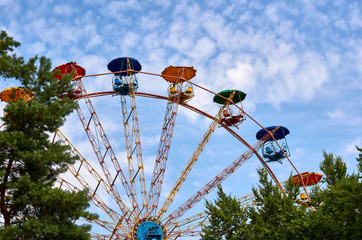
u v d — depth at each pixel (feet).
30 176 124.77
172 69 255.29
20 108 124.47
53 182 128.16
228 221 181.16
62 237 116.78
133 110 243.81
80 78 240.12
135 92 258.37
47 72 143.54
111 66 251.80
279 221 162.91
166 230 244.01
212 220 187.01
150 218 239.91
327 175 170.50
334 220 150.51
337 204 147.43
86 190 128.36
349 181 152.76
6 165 126.52
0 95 228.43
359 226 137.49
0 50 139.33
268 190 178.09
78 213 119.85
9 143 116.57
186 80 255.09
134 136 241.55
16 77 138.21
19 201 115.75
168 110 258.37
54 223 114.62
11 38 142.51
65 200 116.37
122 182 242.58
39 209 125.29
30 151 123.13
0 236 108.37
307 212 166.91
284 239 154.30
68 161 131.54
